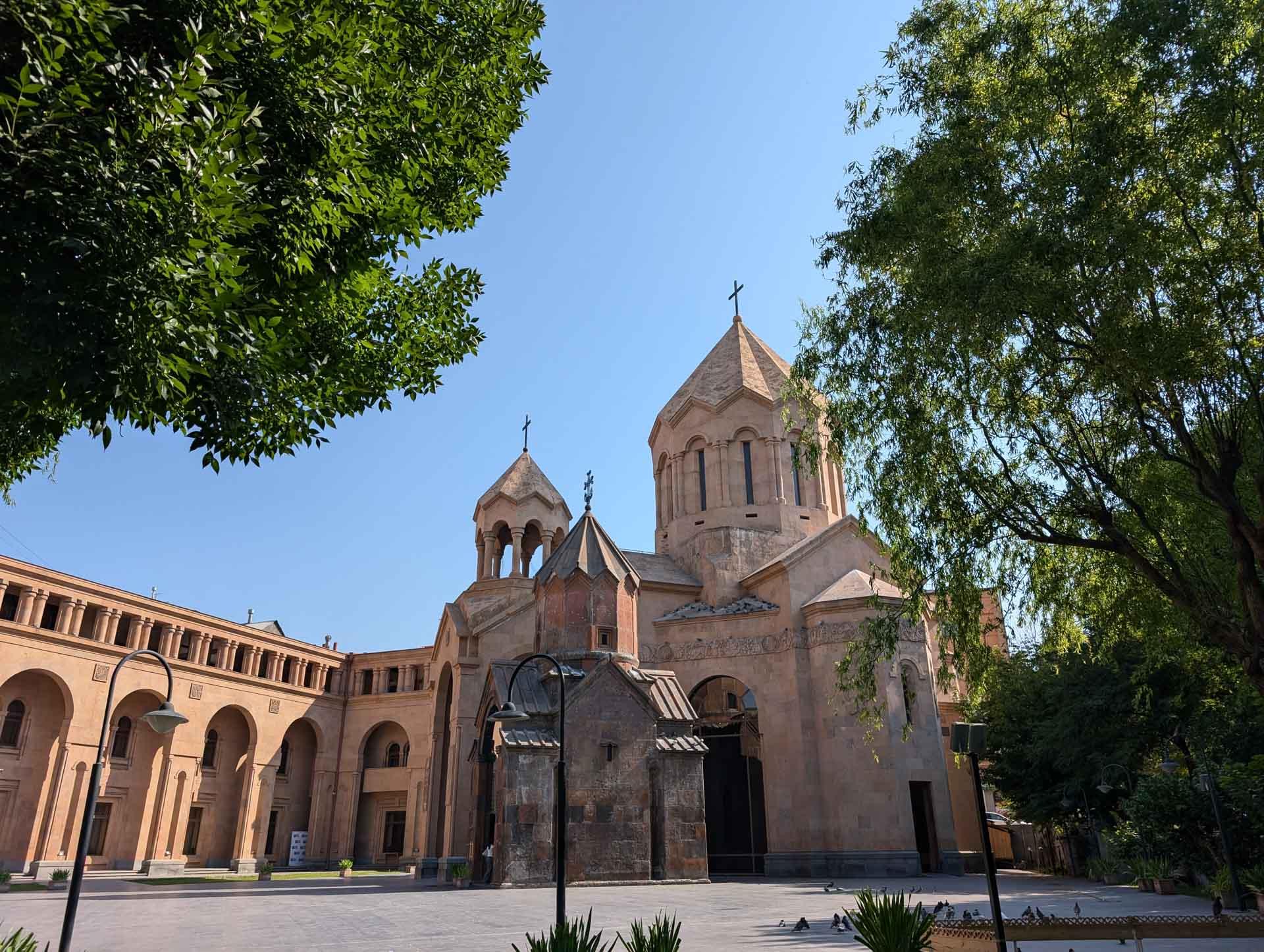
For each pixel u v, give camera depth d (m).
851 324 17.45
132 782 46.62
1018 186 15.07
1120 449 15.19
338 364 11.87
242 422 10.50
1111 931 11.05
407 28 11.32
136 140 7.59
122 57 8.09
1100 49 14.05
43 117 7.27
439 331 13.12
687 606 38.75
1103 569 18.45
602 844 26.08
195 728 49.91
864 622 20.23
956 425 16.17
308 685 59.59
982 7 16.89
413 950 13.55
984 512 16.39
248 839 51.75
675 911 19.02
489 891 24.59
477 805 29.84
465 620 36.88
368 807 60.09
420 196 12.13
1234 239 13.51
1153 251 13.02
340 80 9.91
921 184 15.62
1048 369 14.59
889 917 9.49
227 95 8.83
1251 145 13.38
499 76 12.60
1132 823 26.67
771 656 35.59
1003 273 13.40
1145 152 13.47
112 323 7.42
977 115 15.93
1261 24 12.93
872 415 17.11
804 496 41.91
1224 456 14.67
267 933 16.20
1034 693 33.44
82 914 20.97
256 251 9.71
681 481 43.22
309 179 9.66
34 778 42.28
